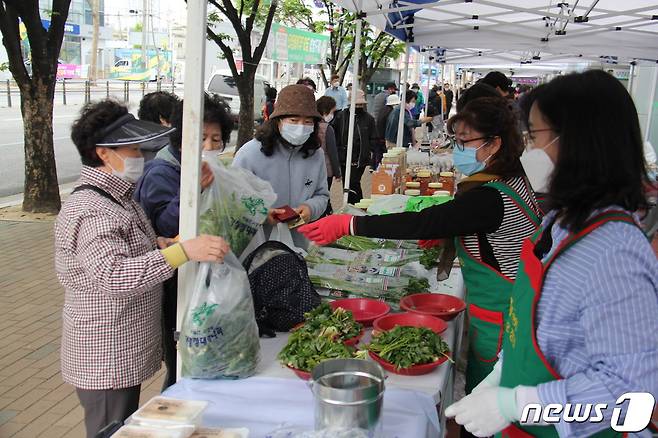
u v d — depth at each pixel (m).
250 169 3.39
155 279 2.02
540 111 1.40
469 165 2.37
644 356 1.25
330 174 6.88
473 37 7.20
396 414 1.86
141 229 2.29
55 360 4.21
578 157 1.32
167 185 2.76
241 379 2.10
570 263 1.37
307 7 16.45
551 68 14.39
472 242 2.36
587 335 1.33
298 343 2.19
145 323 2.23
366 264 3.13
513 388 1.45
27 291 5.51
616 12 5.39
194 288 2.11
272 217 2.94
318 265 3.12
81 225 2.06
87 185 2.15
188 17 2.09
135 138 2.08
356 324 2.38
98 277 2.01
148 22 47.06
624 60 9.77
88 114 2.11
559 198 1.37
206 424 1.81
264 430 1.78
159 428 1.57
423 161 6.82
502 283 2.29
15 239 7.10
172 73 38.44
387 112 11.41
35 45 7.68
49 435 3.33
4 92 26.83
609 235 1.32
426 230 2.23
